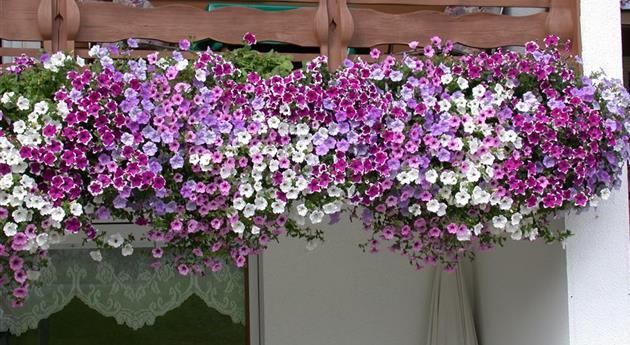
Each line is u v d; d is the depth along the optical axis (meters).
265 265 5.21
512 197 3.30
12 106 3.00
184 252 3.21
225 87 3.16
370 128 3.20
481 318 5.17
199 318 5.22
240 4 3.81
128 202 3.08
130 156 3.01
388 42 3.54
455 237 3.40
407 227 3.30
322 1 3.47
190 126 3.10
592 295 3.62
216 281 5.26
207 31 3.42
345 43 3.46
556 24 3.64
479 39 3.61
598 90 3.39
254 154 3.11
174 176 3.08
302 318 5.22
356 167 3.17
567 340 3.66
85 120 2.97
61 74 3.06
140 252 5.07
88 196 3.05
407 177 3.18
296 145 3.15
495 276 4.81
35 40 3.28
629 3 4.95
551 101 3.34
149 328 5.16
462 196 3.21
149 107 3.04
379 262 5.32
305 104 3.15
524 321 4.26
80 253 5.13
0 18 3.25
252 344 5.25
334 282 5.27
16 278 3.03
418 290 5.34
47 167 2.97
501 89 3.31
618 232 3.66
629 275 3.65
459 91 3.31
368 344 5.27
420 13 3.57
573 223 3.64
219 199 3.11
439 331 5.18
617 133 3.37
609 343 3.62
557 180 3.32
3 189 2.92
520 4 3.63
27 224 2.96
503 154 3.28
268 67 3.30
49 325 5.09
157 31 3.39
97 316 5.12
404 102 3.24
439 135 3.24
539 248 3.97
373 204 3.27
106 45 3.52
